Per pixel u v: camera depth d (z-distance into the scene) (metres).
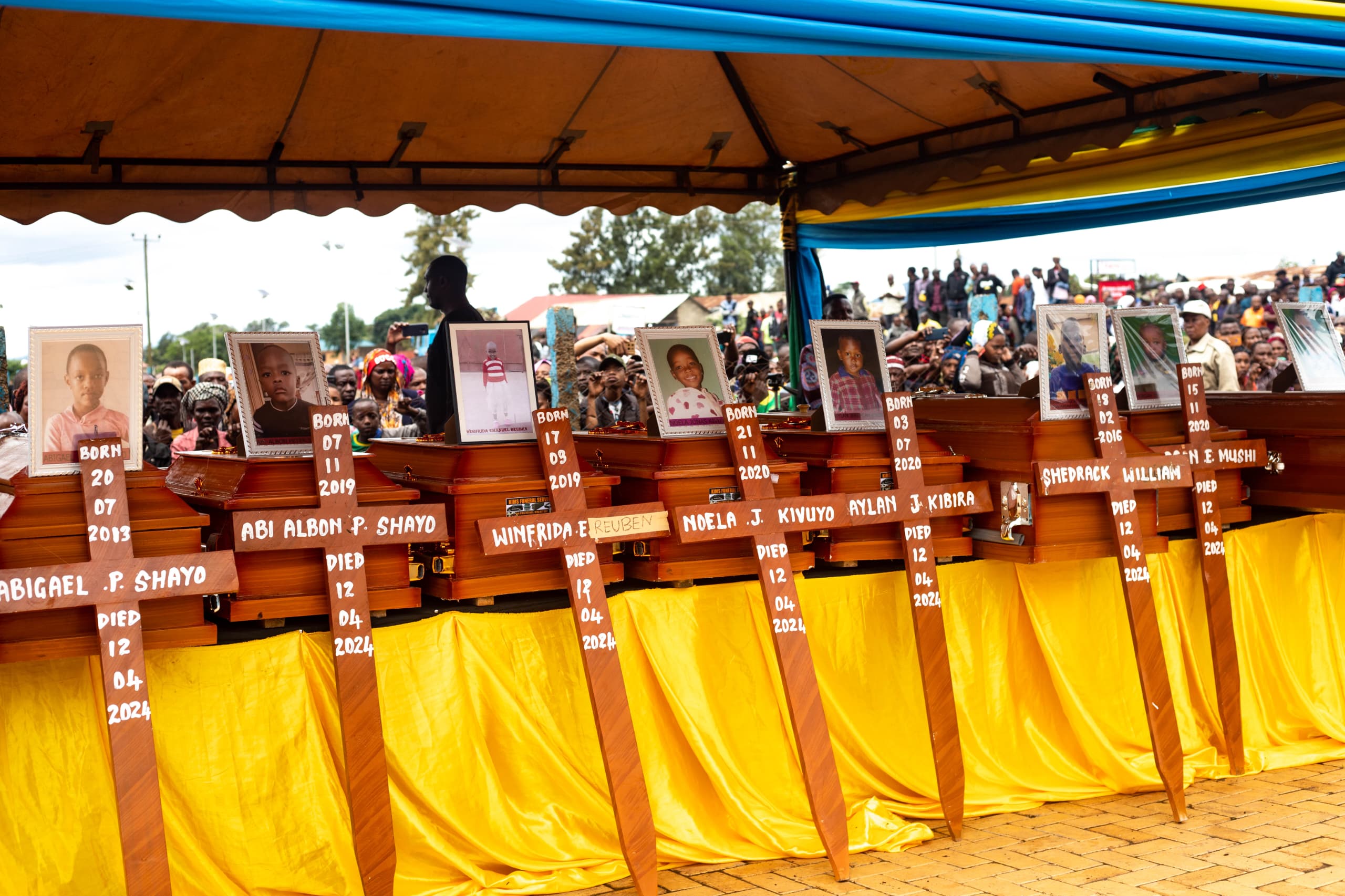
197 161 5.64
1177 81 5.07
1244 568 4.81
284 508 3.38
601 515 3.70
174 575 3.11
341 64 5.11
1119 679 4.53
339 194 5.99
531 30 2.61
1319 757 4.76
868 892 3.58
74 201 5.52
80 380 3.18
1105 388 4.31
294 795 3.39
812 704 3.79
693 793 3.92
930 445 4.28
